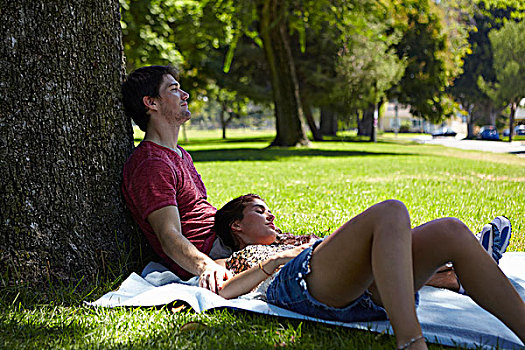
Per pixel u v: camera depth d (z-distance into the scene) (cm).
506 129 6172
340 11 2205
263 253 306
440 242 235
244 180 1153
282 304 263
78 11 337
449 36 3634
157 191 323
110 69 353
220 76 3481
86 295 320
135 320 276
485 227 301
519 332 227
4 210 316
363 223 225
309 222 584
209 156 2214
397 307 209
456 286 310
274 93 2712
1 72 317
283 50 2608
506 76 4503
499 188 962
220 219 334
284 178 1209
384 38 2794
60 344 246
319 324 254
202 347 237
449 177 1229
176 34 2541
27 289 315
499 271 232
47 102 326
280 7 2414
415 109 4053
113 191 351
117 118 357
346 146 3238
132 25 2081
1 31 317
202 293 286
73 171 334
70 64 333
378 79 3136
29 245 319
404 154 2448
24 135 320
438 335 241
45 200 324
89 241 338
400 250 215
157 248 345
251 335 250
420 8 2445
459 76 5225
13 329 263
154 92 345
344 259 232
